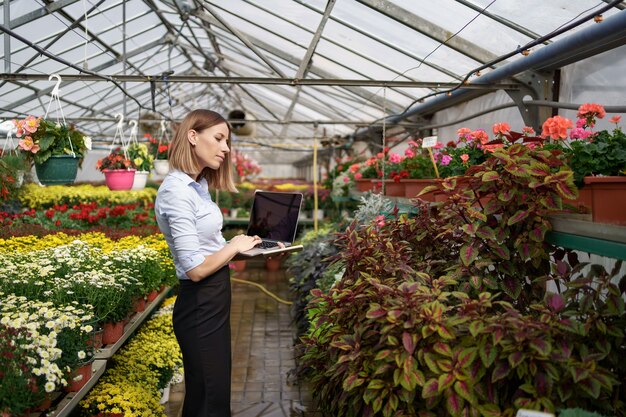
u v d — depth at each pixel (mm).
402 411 2213
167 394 3955
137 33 7977
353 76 6555
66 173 4141
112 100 10922
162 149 6742
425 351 2164
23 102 8367
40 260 3256
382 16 4398
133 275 3547
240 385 4438
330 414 3229
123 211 6242
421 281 2662
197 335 2617
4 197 5637
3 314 2406
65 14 5977
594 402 2090
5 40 4855
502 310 2711
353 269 2975
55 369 2131
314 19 5031
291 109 10266
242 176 13172
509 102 5055
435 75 5473
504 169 2598
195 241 2496
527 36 3959
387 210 4898
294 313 5801
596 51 3717
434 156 4867
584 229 2332
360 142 11836
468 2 3691
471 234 2574
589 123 2949
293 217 3273
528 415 1803
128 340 4145
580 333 2029
